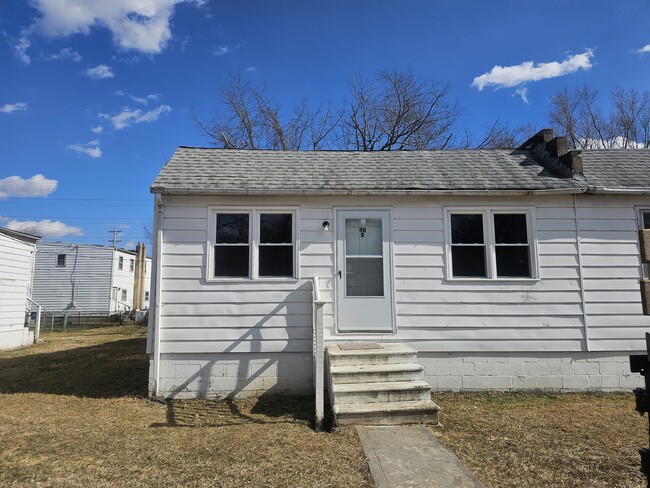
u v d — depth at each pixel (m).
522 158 8.29
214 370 6.77
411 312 6.98
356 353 6.10
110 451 4.30
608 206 7.18
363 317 6.95
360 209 7.17
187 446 4.45
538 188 6.96
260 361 6.82
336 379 5.67
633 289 7.00
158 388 6.69
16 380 7.93
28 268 14.06
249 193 6.86
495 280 7.02
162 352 6.75
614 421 5.29
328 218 7.12
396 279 7.04
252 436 4.79
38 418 5.53
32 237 15.05
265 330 6.84
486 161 8.16
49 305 28.31
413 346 6.91
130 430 5.05
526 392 6.84
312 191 6.91
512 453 4.22
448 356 6.93
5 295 12.78
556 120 24.80
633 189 6.93
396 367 5.86
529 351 6.90
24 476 3.70
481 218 7.24
